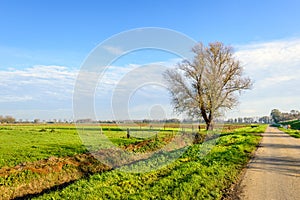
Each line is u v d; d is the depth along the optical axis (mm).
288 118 199250
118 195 9711
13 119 107125
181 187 10047
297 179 12500
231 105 42938
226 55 41250
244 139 35875
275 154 21875
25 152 22281
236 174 13531
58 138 35375
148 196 9312
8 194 11031
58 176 13359
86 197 9461
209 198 9219
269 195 9844
